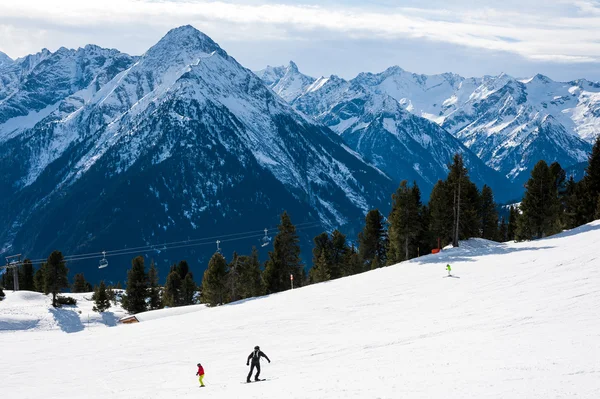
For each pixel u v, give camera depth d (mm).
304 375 39094
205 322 67188
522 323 44750
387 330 50562
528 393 27391
